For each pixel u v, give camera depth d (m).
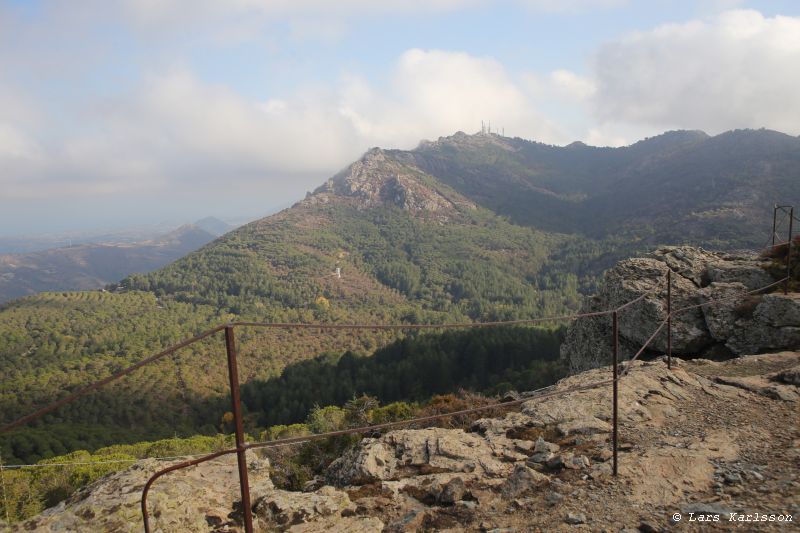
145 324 160.88
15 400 90.50
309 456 13.08
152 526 5.55
